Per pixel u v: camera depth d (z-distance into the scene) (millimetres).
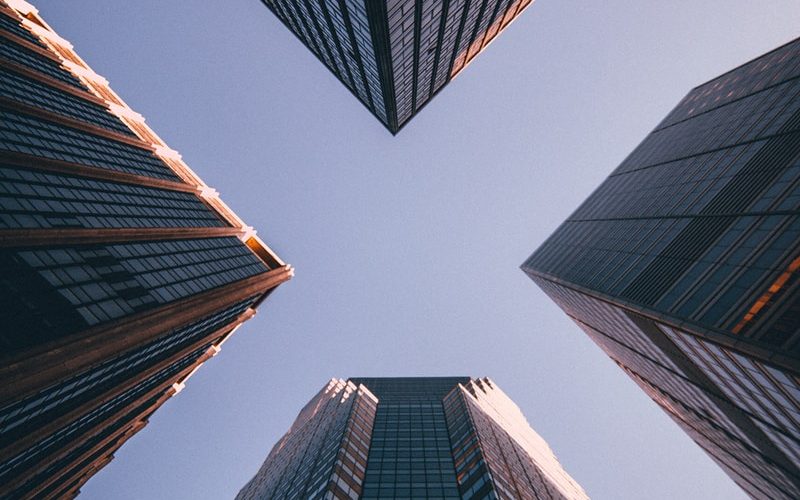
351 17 41062
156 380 47625
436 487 44000
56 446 34500
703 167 46594
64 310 28266
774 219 30906
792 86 42625
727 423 44906
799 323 24078
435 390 96750
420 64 54906
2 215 29047
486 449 49562
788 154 34969
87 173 43594
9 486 29938
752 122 44562
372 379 108312
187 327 43469
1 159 33250
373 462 50969
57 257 31188
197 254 52406
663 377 51906
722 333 27484
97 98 64062
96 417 38188
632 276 42344
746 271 29641
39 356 24547
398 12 36906
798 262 26422
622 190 64375
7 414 24734
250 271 62656
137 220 45375
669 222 43781
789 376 23781
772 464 44219
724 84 61500
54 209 34500
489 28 63312
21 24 62375
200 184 74188
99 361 29141
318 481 44438
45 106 48031
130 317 32906
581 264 57219
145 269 40031
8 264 26969
